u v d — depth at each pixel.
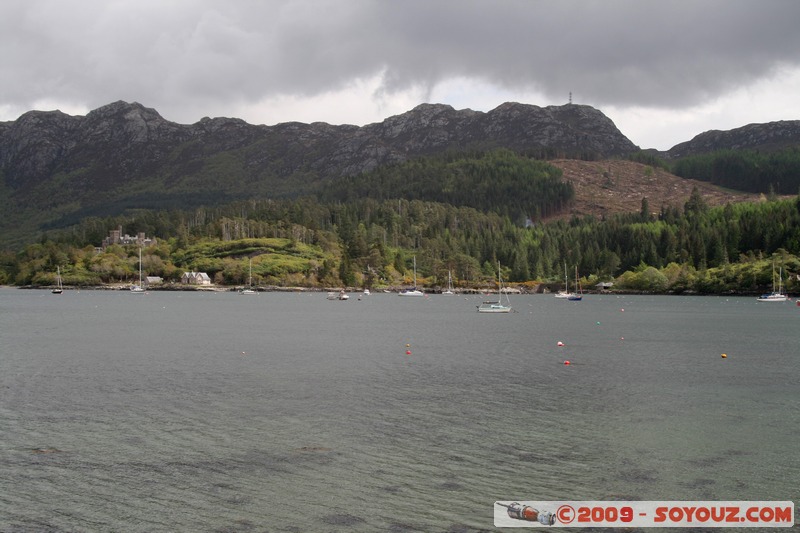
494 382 65.88
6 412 51.78
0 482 36.44
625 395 59.44
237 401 56.09
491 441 44.06
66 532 30.73
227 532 30.80
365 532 30.86
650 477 37.75
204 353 90.00
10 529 30.91
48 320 159.62
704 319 168.12
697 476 37.97
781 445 43.59
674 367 77.38
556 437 45.09
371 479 37.03
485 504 34.00
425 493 35.22
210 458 40.44
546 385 64.31
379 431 46.41
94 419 49.59
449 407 53.97
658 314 191.12
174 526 31.36
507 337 115.94
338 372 72.31
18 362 80.00
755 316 179.75
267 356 86.75
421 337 115.81
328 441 43.97
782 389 62.91
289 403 55.31
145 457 40.62
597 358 85.38
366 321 160.38
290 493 35.06
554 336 118.25
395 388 62.38
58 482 36.47
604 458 40.81
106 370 73.44
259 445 43.06
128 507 33.31
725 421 49.78
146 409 52.94
